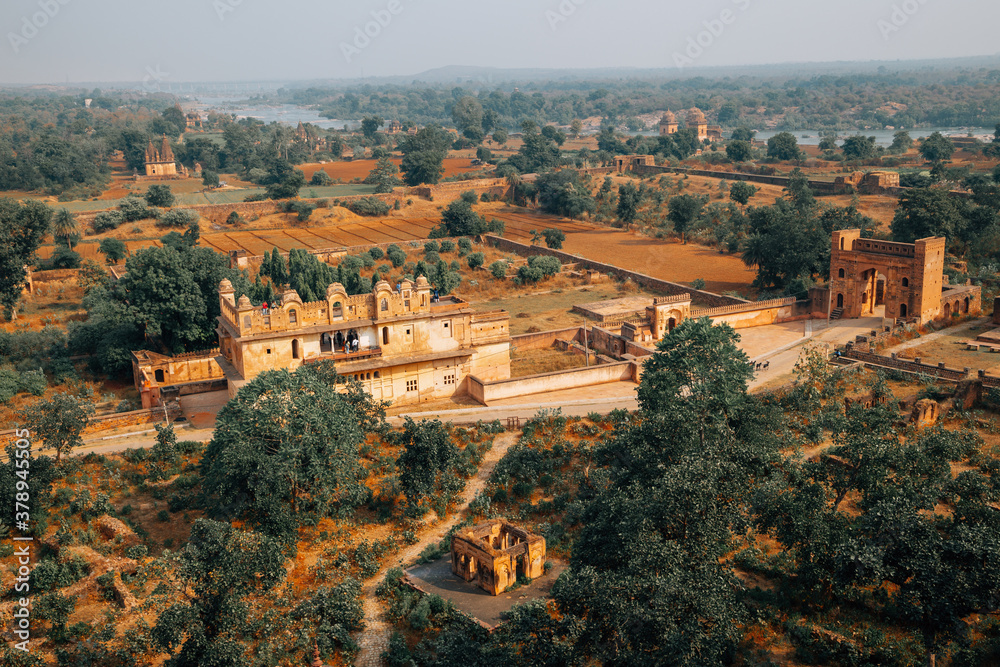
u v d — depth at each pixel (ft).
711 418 193.06
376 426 266.16
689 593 138.82
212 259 349.82
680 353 211.20
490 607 179.11
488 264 554.87
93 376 336.70
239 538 171.42
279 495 204.23
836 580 162.40
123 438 266.16
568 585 147.95
